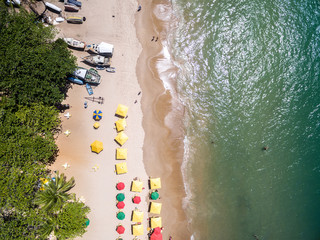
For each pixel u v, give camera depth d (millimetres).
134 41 28906
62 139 27969
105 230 27844
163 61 29188
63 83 25453
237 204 29125
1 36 21734
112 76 28438
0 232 22234
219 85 30047
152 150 28609
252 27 30859
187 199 28625
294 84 30891
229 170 29359
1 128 22641
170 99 29078
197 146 29156
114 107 28422
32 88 23297
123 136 27531
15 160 23109
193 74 29734
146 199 28219
